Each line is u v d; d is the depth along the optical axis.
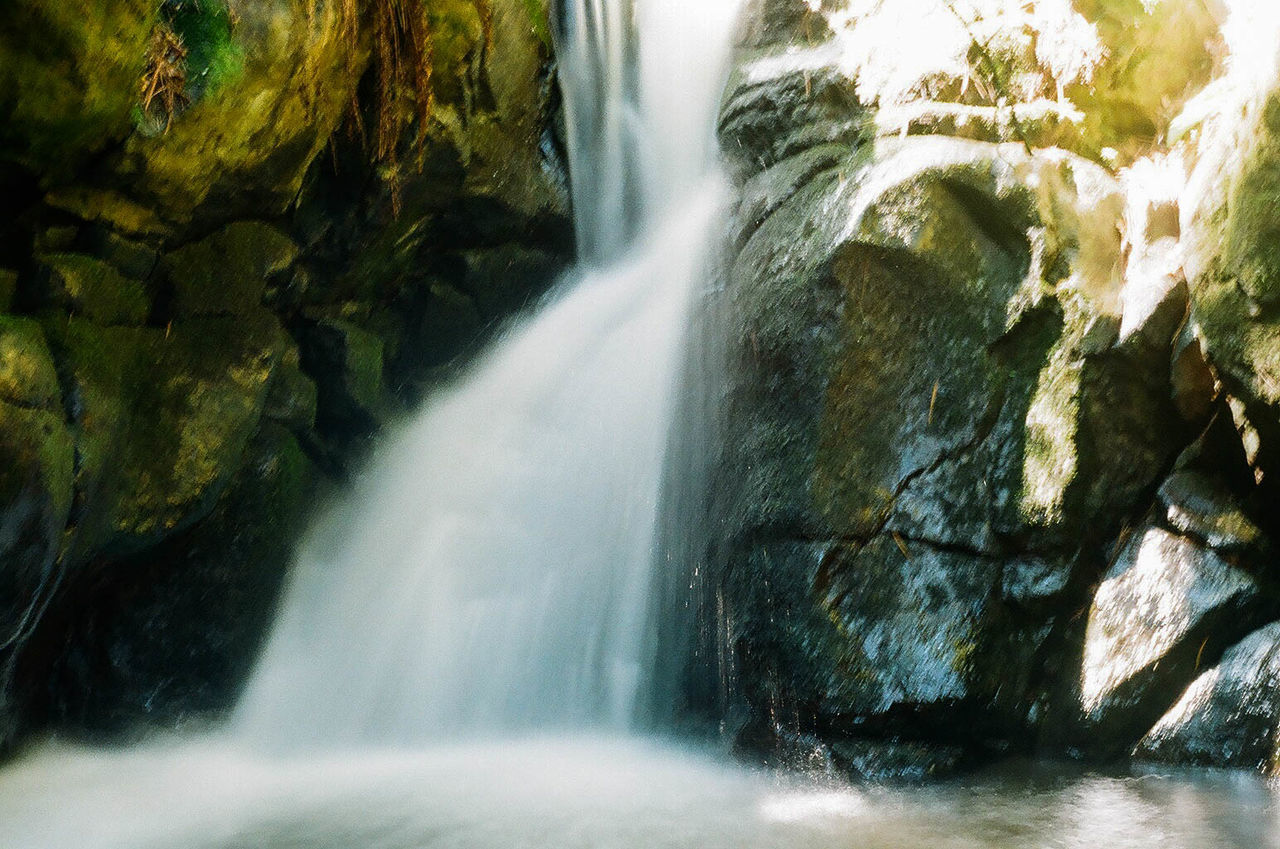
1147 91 5.73
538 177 7.27
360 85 5.96
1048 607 5.19
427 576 6.67
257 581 5.99
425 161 6.42
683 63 7.70
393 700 6.27
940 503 5.25
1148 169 5.58
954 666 4.98
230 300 5.48
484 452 7.06
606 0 7.84
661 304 6.96
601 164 7.79
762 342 5.63
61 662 5.33
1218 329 4.88
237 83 4.80
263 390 5.67
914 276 5.38
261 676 6.07
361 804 4.61
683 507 6.06
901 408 5.33
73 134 4.19
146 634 5.56
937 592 5.14
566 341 7.34
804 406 5.38
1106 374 5.22
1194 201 5.05
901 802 4.44
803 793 4.66
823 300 5.41
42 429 4.10
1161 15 5.64
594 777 5.04
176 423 5.16
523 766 5.34
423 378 7.29
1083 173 5.57
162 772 5.21
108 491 4.82
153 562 5.50
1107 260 5.40
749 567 5.41
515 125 6.99
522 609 6.42
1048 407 5.27
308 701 6.16
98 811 4.50
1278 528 4.88
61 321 4.53
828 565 5.16
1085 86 5.75
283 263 5.77
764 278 5.79
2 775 4.85
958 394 5.36
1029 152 5.60
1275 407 4.65
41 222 4.46
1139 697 4.93
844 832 3.99
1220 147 4.94
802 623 5.12
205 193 5.08
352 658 6.36
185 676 5.72
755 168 6.70
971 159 5.52
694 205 7.30
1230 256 4.80
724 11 7.53
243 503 5.86
